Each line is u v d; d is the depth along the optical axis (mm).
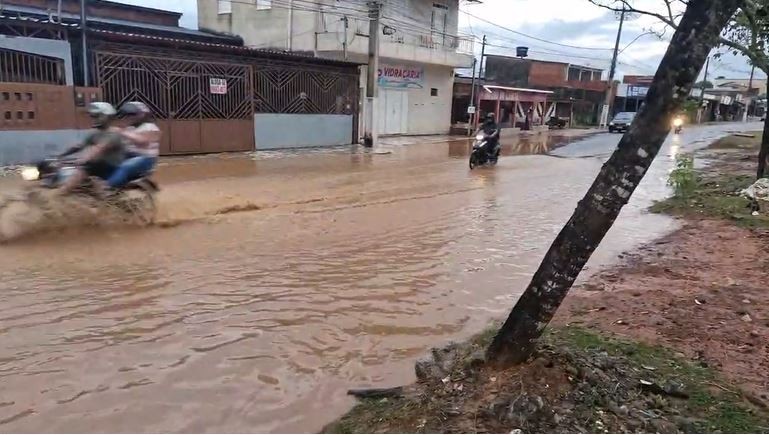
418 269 6395
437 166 15734
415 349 4375
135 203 7711
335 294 5492
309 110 19328
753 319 4746
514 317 3320
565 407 3041
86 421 3281
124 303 5035
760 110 80625
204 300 5184
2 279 5484
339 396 3637
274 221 8320
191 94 15570
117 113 7734
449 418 3014
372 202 10070
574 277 3209
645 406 3148
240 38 25547
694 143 27234
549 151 22484
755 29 9102
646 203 11227
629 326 4562
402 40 27562
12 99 11930
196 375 3852
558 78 45812
